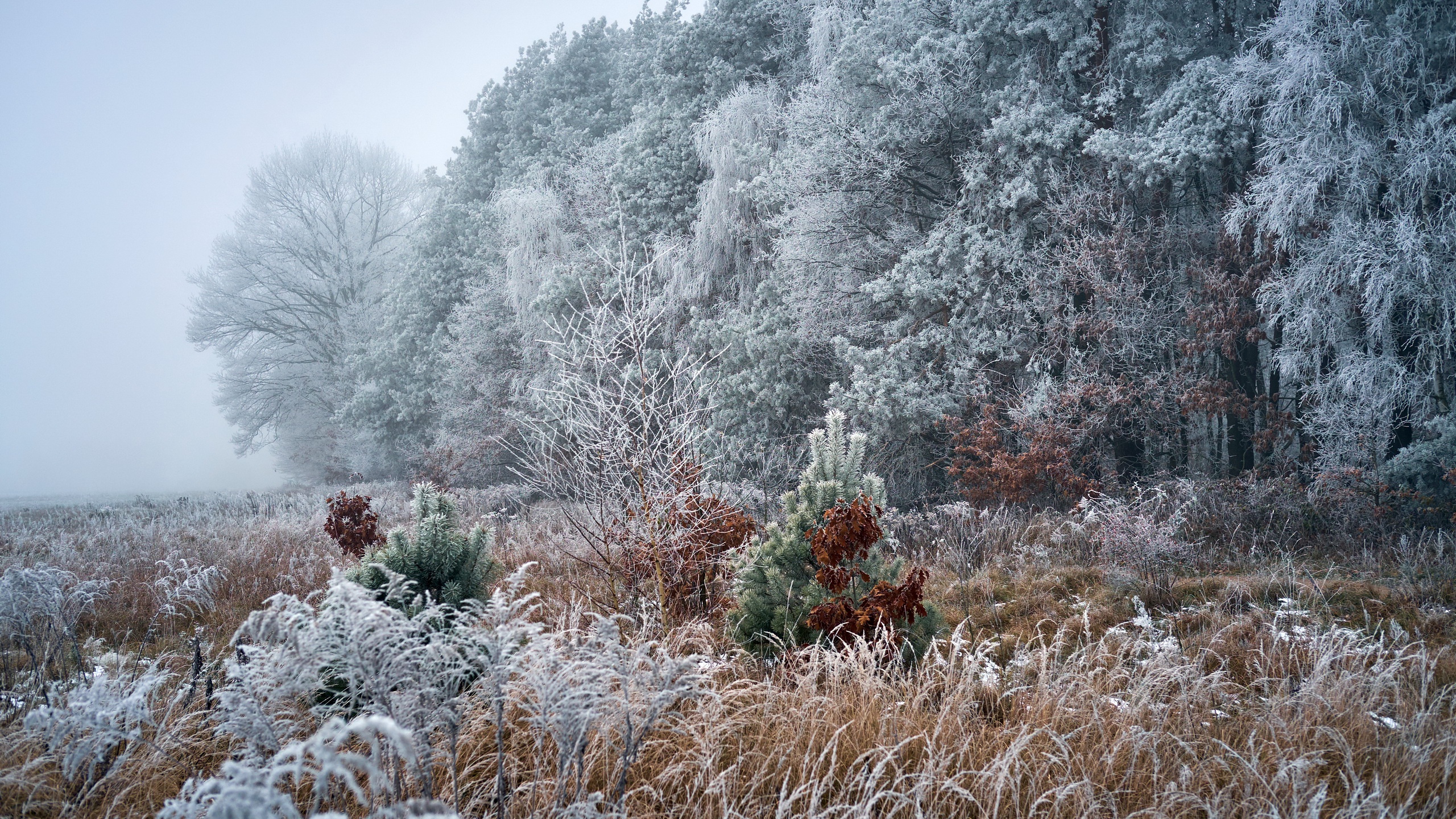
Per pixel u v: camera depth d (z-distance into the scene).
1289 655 4.71
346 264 37.38
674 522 5.53
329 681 3.54
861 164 14.50
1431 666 4.45
